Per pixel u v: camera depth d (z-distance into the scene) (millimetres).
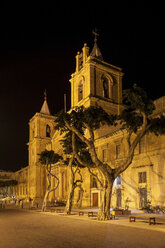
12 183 90625
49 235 13344
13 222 20344
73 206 42094
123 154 35469
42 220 21469
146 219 19875
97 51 54250
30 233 14203
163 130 20156
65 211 27141
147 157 31172
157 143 29922
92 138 21719
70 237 12602
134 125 20719
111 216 21266
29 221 20875
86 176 42750
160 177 28672
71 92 54500
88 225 17328
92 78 48656
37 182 67125
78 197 44438
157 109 30844
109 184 20812
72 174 27469
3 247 10461
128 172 33875
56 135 62094
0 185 90000
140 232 13953
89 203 41062
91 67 49094
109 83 51500
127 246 10289
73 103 53469
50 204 46188
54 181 58156
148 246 10258
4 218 24312
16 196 90688
